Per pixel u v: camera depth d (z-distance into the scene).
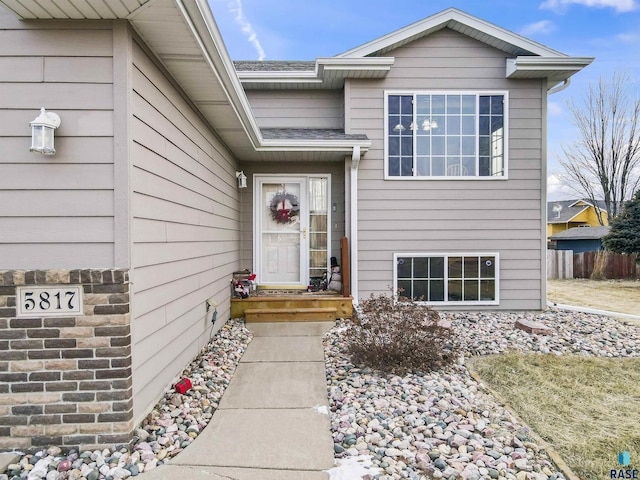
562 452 2.22
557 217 24.23
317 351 4.07
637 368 3.60
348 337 3.86
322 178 6.39
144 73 2.52
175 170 3.12
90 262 2.23
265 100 6.69
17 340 2.18
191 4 2.21
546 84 5.96
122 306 2.22
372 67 5.74
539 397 2.96
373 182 5.98
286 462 2.10
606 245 12.09
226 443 2.29
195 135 3.68
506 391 3.08
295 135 5.83
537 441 2.33
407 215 5.98
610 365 3.68
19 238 2.21
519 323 5.06
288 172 6.29
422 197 5.98
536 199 6.03
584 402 2.88
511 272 6.04
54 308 2.19
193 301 3.64
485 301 6.03
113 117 2.25
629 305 7.22
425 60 5.96
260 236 6.29
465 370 3.53
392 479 1.95
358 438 2.36
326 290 6.12
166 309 2.91
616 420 2.61
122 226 2.24
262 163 6.27
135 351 2.35
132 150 2.32
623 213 11.99
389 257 5.98
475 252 6.00
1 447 2.18
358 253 5.98
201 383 3.17
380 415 2.63
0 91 2.21
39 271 2.17
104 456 2.15
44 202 2.22
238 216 6.10
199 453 2.19
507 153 5.99
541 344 4.36
